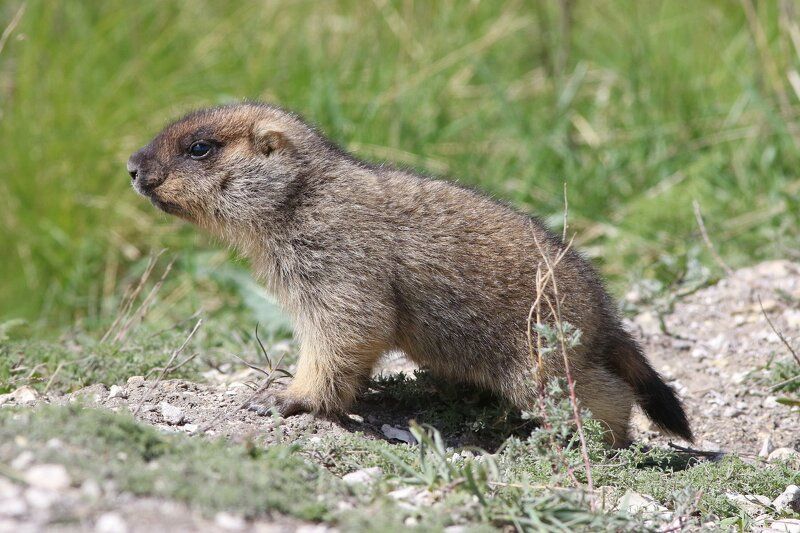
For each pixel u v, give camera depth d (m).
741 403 10.95
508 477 7.56
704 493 8.11
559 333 8.23
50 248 15.77
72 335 12.89
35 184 16.06
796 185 15.55
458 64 18.75
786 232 14.48
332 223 9.41
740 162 16.39
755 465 9.13
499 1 19.97
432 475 7.16
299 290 9.46
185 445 6.99
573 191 16.23
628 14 19.31
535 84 18.61
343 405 9.27
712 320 12.77
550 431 8.09
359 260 9.30
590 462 8.34
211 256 15.20
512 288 9.38
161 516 5.92
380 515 6.52
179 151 9.99
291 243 9.53
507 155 17.20
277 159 9.70
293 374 10.34
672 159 16.77
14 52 17.64
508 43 19.55
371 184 9.62
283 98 17.53
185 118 10.32
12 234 15.85
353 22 19.03
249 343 12.02
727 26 18.52
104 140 16.59
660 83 17.89
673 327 12.66
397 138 17.09
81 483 6.09
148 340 10.96
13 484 6.02
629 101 17.92
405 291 9.45
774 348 11.93
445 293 9.42
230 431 8.45
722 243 14.61
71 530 5.65
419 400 9.80
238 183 9.80
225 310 14.36
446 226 9.48
